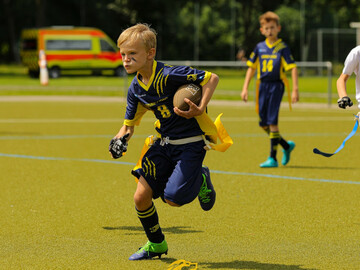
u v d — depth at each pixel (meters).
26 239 18.38
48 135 43.06
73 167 30.75
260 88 31.31
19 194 24.59
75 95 83.12
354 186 26.48
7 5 195.12
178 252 16.98
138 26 15.48
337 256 16.67
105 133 44.41
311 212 21.88
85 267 15.61
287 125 50.16
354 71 18.67
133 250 17.22
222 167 31.05
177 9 197.50
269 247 17.56
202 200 16.88
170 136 15.77
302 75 111.31
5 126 48.41
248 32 181.38
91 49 126.88
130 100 16.25
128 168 30.64
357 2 181.62
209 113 60.03
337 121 53.22
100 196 24.34
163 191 16.06
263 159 33.53
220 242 18.08
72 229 19.55
